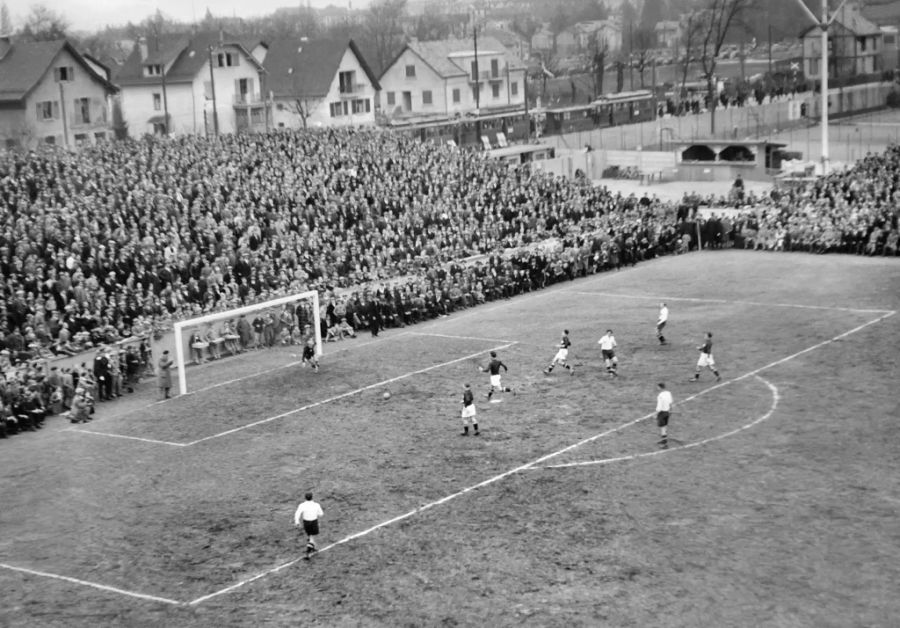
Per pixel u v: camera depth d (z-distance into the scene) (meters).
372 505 37.00
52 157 81.75
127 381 55.22
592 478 38.16
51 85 121.75
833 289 66.12
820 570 30.00
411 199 86.69
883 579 29.23
